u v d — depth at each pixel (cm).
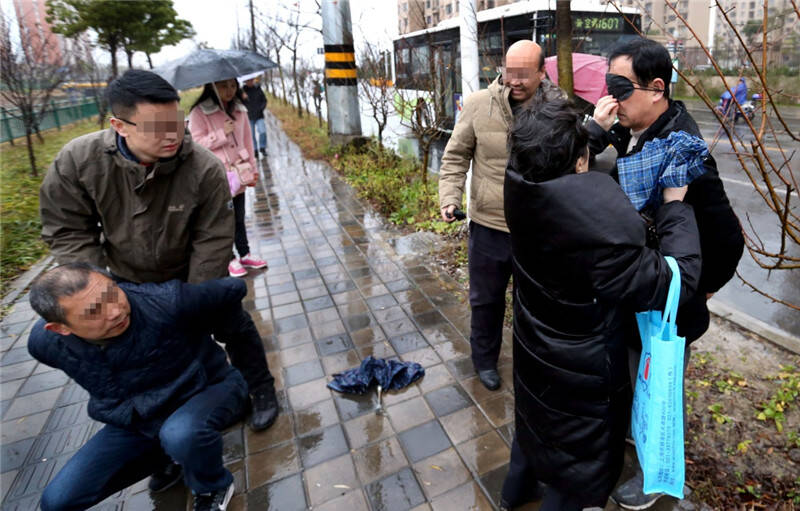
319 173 863
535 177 129
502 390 274
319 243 525
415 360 307
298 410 268
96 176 187
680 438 132
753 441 226
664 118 151
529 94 228
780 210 152
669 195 144
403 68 780
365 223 581
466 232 495
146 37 1867
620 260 120
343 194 714
